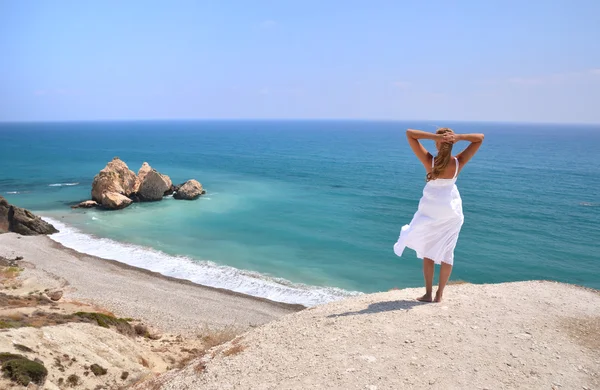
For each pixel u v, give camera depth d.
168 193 62.66
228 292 27.98
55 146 160.75
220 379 6.64
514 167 105.25
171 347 19.48
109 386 13.44
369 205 57.12
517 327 6.66
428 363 5.80
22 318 16.86
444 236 7.07
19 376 11.14
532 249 38.38
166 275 31.06
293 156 128.75
